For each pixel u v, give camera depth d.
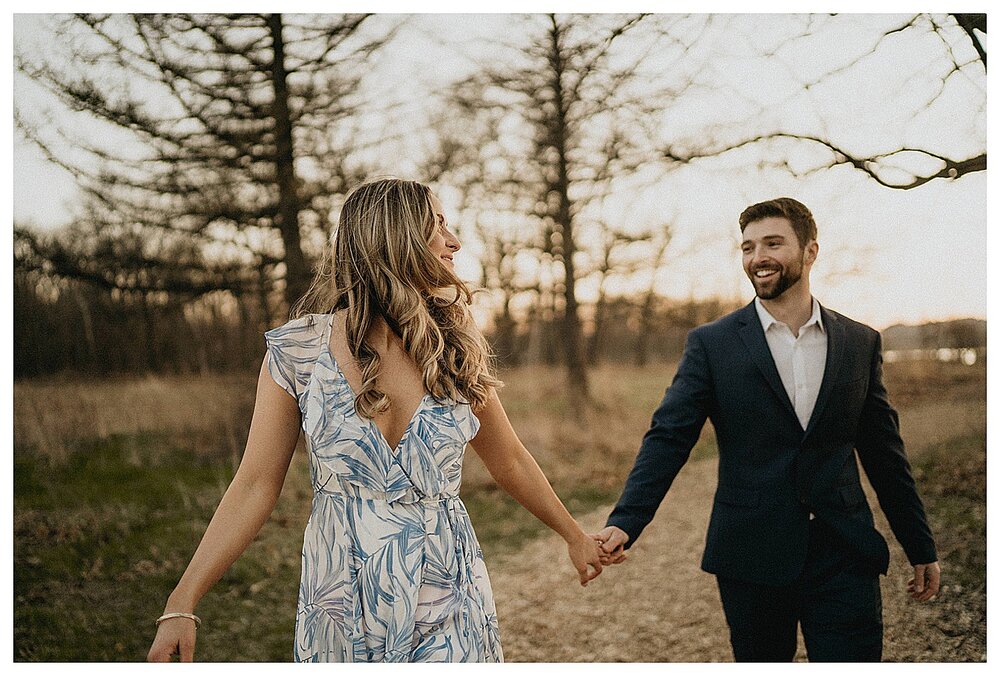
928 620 3.32
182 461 5.40
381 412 1.50
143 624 3.69
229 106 5.40
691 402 2.24
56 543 4.35
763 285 2.16
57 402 5.48
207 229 5.61
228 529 1.49
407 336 1.52
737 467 2.17
